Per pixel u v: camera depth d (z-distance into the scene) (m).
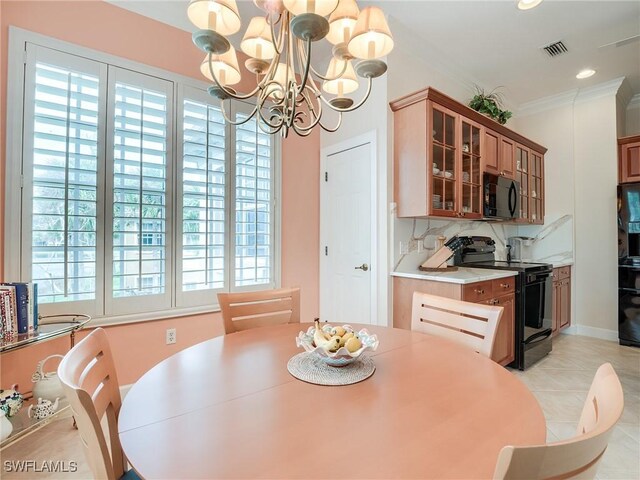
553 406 2.21
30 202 1.92
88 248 2.09
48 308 1.97
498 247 4.10
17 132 1.89
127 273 2.23
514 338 2.82
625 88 3.75
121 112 2.23
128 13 2.28
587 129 3.85
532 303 2.94
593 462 0.49
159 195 2.37
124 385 2.22
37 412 1.72
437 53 3.03
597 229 3.79
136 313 2.27
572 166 3.94
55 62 2.00
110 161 2.18
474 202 2.98
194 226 2.53
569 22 2.62
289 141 3.16
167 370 1.08
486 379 1.01
